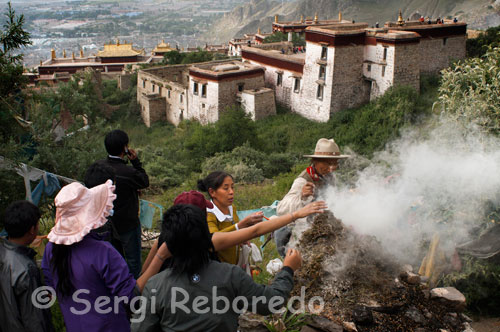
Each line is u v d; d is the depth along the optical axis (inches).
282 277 125.9
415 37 1529.3
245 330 161.3
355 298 165.3
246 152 1186.0
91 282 126.6
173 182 947.3
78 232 124.4
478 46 1784.0
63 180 274.7
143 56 3619.6
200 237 109.8
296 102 1840.6
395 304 164.1
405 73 1553.9
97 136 520.7
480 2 7332.7
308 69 1736.0
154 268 131.6
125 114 2295.8
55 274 128.5
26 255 142.2
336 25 1694.1
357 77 1659.7
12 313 136.4
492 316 217.6
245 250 161.0
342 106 1668.3
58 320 199.6
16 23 252.8
